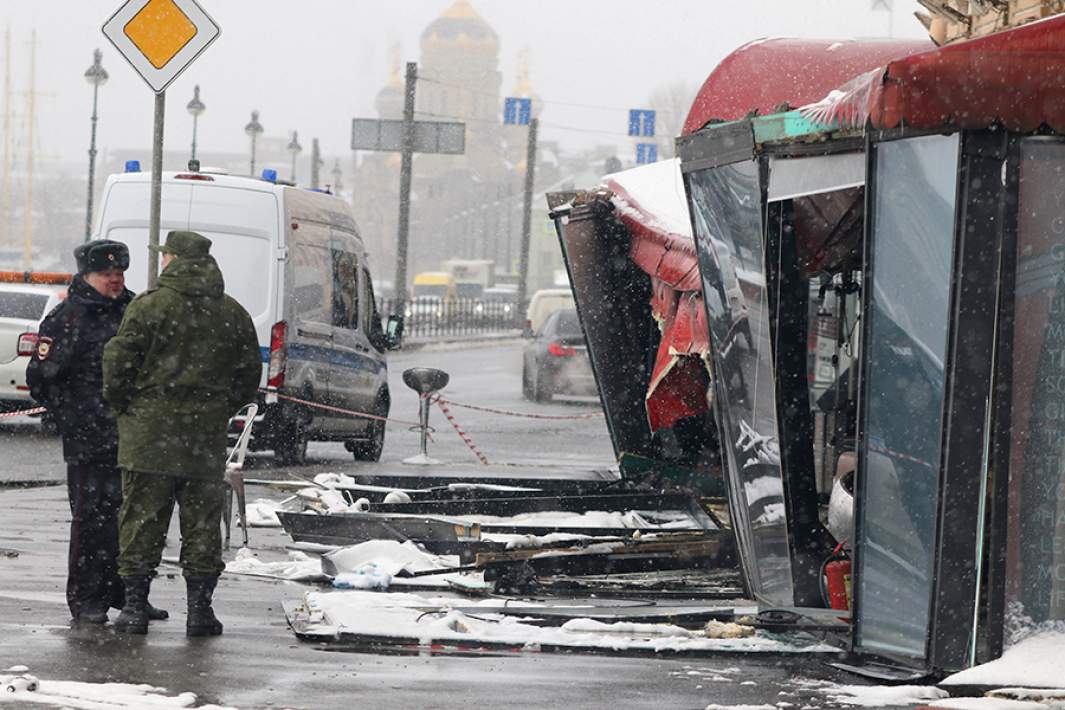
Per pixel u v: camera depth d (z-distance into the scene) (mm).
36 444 51469
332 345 48625
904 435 18250
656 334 34156
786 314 21188
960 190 17406
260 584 25266
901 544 18344
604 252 33750
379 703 16281
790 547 21203
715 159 21828
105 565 21125
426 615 21344
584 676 18078
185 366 20344
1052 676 17062
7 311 56312
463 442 59406
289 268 45875
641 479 33906
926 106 17188
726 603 22656
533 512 30453
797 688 17562
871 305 18516
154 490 20375
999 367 17562
